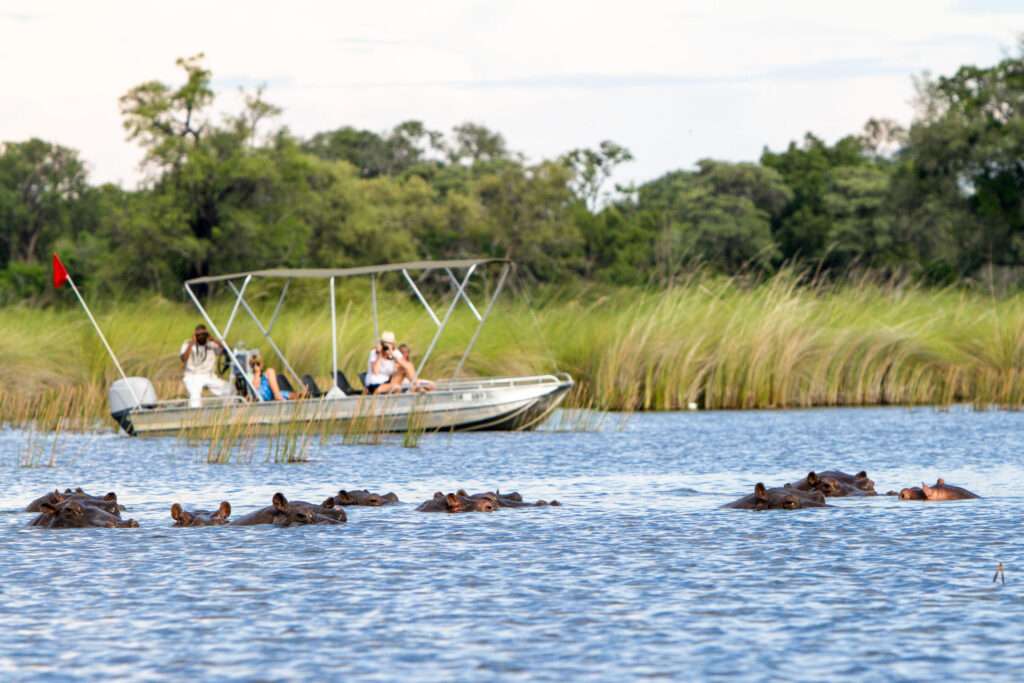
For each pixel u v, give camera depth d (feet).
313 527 138.92
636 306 353.31
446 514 147.74
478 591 107.45
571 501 158.92
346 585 110.01
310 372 320.09
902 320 356.18
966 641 90.89
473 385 282.15
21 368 327.26
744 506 150.61
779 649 89.40
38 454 223.71
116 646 91.66
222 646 91.45
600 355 333.42
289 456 215.10
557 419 291.58
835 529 134.92
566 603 103.04
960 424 269.44
